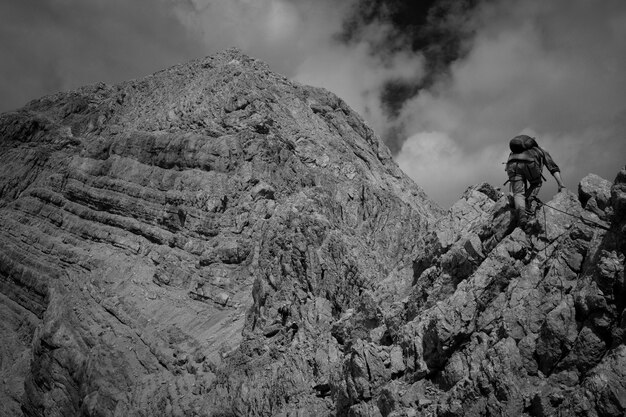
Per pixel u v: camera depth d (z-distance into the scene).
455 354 17.41
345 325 24.52
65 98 72.44
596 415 13.84
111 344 37.06
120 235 45.47
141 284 40.78
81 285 43.47
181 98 53.41
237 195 42.94
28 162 61.03
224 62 58.28
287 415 22.92
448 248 21.12
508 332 16.17
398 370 19.02
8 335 47.94
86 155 52.53
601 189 16.66
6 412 41.81
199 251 40.72
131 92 63.62
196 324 35.91
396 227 41.75
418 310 20.53
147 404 31.53
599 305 14.67
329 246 29.67
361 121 60.38
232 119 48.62
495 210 18.94
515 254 17.48
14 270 50.56
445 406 16.36
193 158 45.78
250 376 27.12
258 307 30.58
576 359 14.81
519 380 15.48
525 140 17.61
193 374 31.55
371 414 18.64
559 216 17.17
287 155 47.16
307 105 56.88
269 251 32.81
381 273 30.27
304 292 29.22
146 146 48.62
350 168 50.03
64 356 38.75
